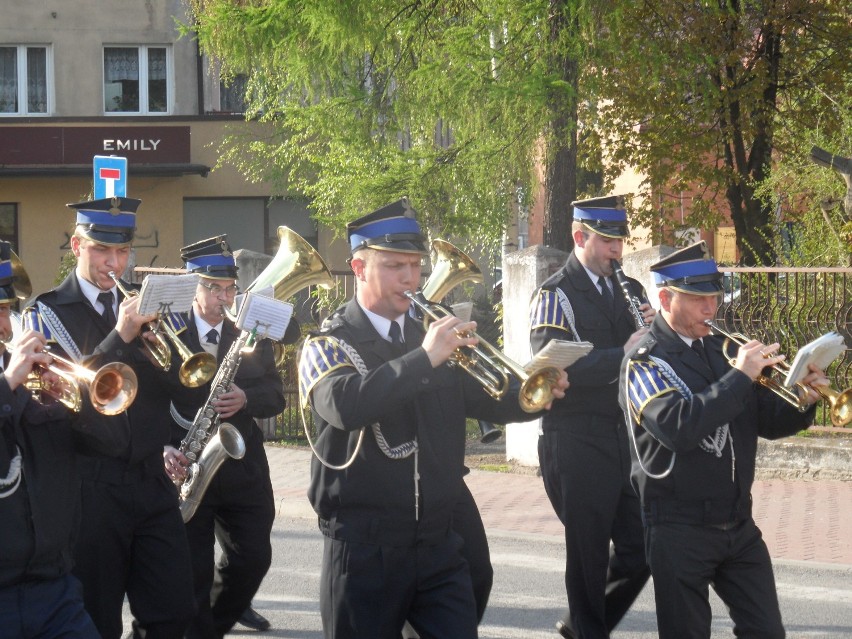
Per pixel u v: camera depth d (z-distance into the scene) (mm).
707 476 4734
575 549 5945
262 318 4777
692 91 16609
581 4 12781
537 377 4340
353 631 4324
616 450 5914
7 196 25531
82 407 4148
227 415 6078
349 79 15211
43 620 4109
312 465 4496
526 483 10961
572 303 6207
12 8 25375
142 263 25953
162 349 4840
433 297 6426
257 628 6805
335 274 14250
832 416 4668
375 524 4316
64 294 5109
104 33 25703
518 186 16141
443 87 13680
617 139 19344
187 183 25969
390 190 15797
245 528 6137
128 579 5125
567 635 6230
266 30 14359
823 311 10891
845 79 18031
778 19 17750
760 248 18125
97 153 25172
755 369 4605
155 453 5109
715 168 18719
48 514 4117
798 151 16812
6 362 4219
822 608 7121
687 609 4750
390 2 14133
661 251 10734
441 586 4402
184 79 25922
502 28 13570
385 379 4133
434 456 4375
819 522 9281
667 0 16250
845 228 13297
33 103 25688
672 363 4852
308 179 21156
